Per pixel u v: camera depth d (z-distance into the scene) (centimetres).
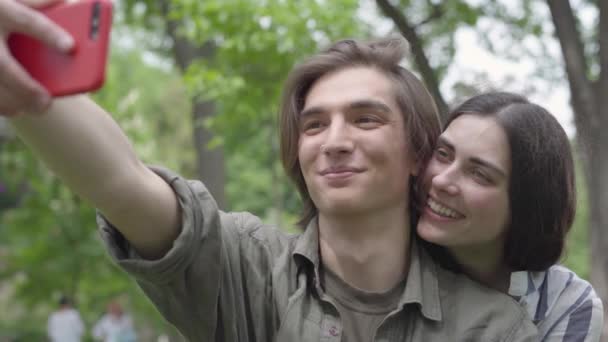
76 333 1086
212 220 154
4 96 98
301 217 194
